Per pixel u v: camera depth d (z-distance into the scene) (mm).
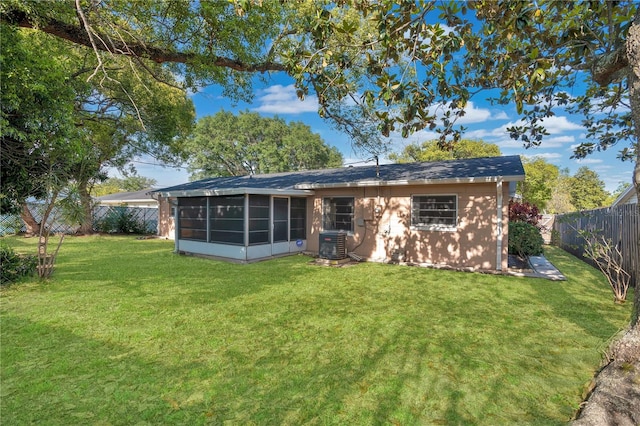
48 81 5746
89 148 7660
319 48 4043
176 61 6629
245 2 3557
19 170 6242
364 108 6871
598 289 6160
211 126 35562
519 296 5656
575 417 2334
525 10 3291
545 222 14773
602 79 3393
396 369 3070
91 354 3365
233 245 9539
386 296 5648
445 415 2389
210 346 3574
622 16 3529
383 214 9633
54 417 2357
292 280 6910
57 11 5391
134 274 7410
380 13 3734
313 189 10820
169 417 2369
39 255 6594
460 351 3451
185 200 10867
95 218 17812
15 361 3197
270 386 2781
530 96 3867
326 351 3457
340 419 2350
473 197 8273
